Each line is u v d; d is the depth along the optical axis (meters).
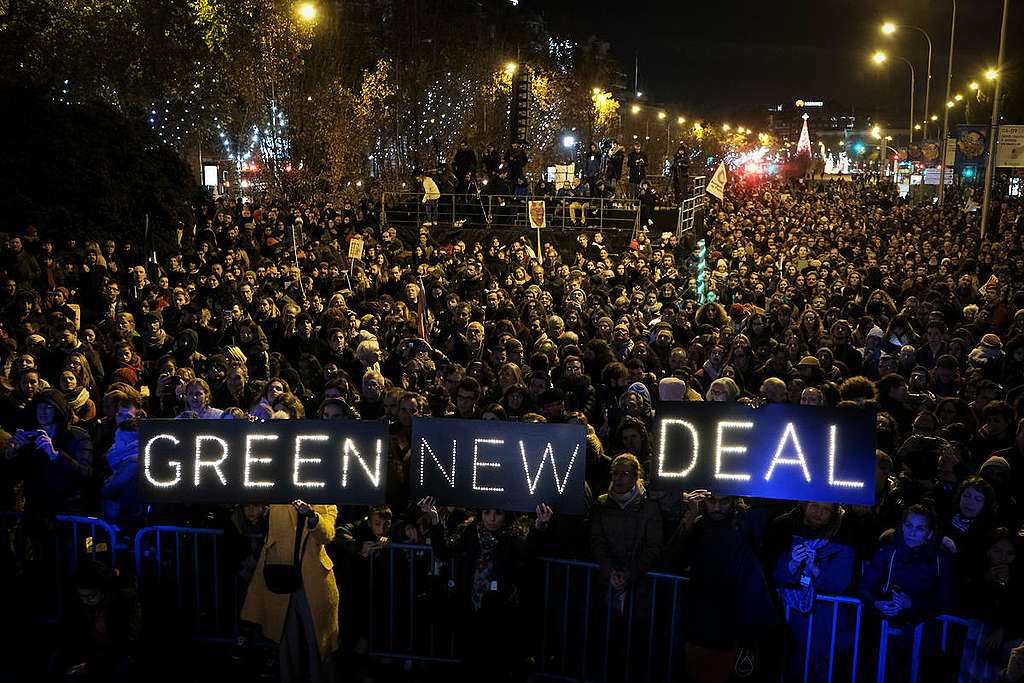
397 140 43.03
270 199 32.28
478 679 6.05
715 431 5.85
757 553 5.92
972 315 14.50
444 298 14.96
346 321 12.65
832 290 18.22
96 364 10.48
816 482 5.73
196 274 17.69
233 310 12.05
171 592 6.70
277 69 35.50
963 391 9.93
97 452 7.67
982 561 5.74
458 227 28.00
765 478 5.79
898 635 5.73
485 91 49.38
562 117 59.25
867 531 6.10
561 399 8.14
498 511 6.03
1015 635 5.26
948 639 5.64
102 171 22.69
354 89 44.62
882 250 30.19
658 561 6.01
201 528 6.62
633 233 27.95
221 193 37.16
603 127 64.31
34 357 10.25
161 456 6.10
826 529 5.82
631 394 8.26
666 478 5.89
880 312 14.91
